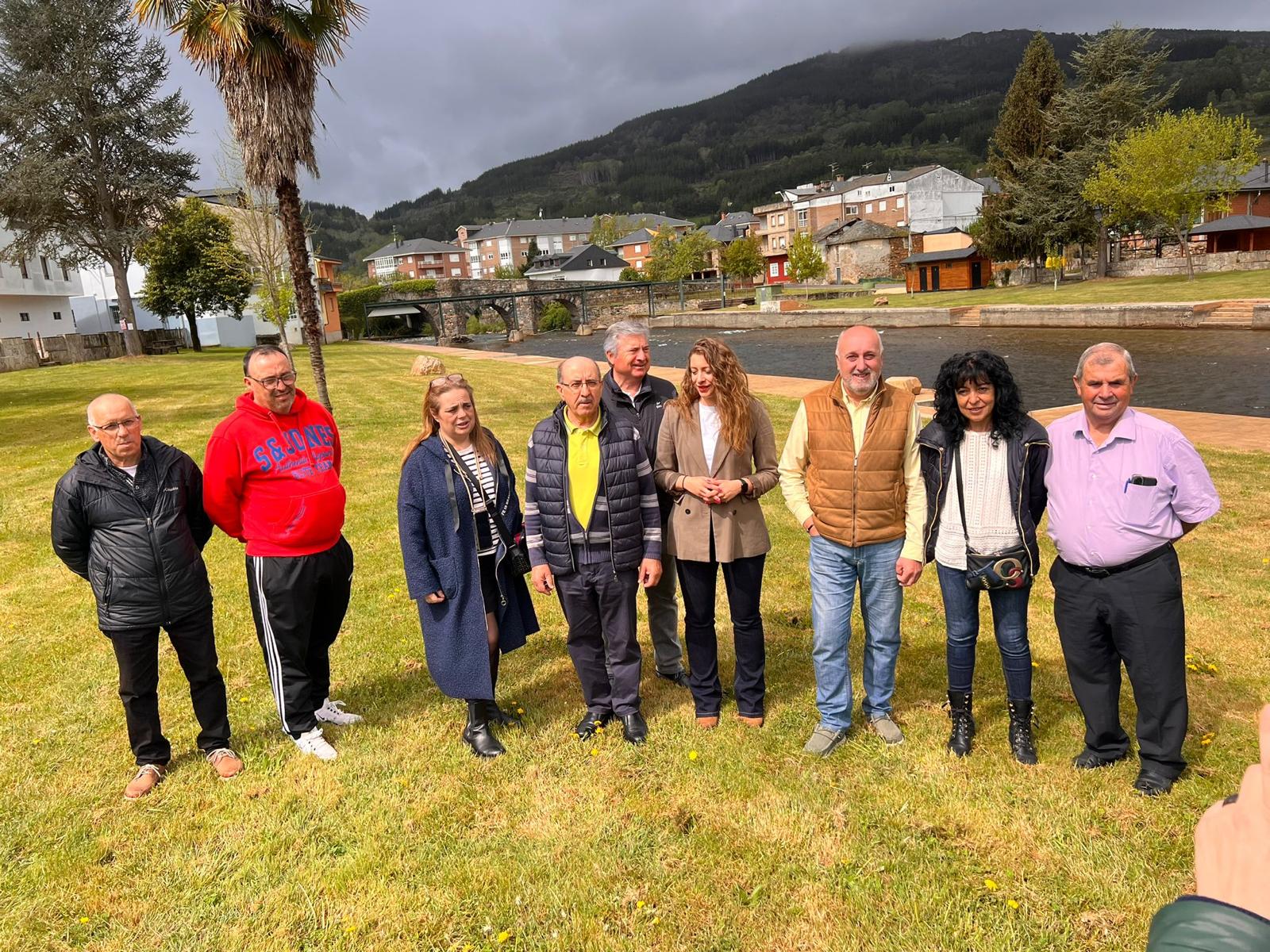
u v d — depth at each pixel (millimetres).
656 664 4559
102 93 29266
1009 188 45219
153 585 3430
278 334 49031
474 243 140000
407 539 3621
